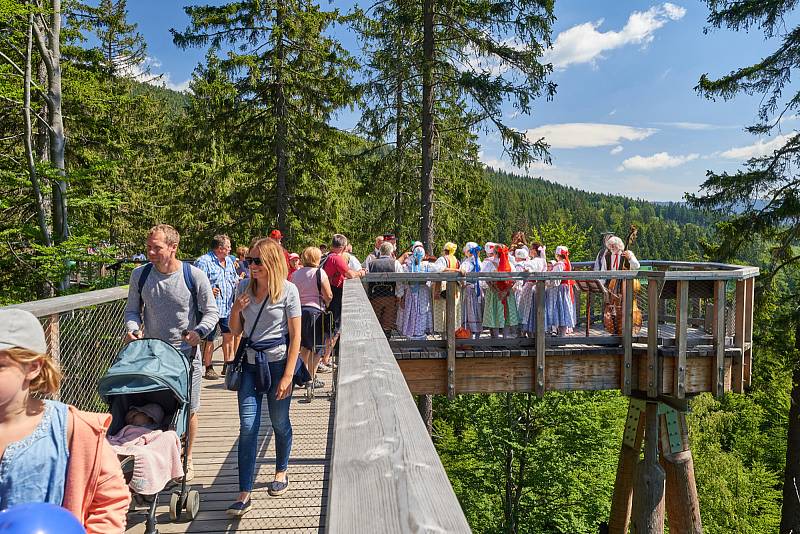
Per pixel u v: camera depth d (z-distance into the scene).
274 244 3.73
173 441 3.34
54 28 11.27
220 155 21.69
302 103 19.98
